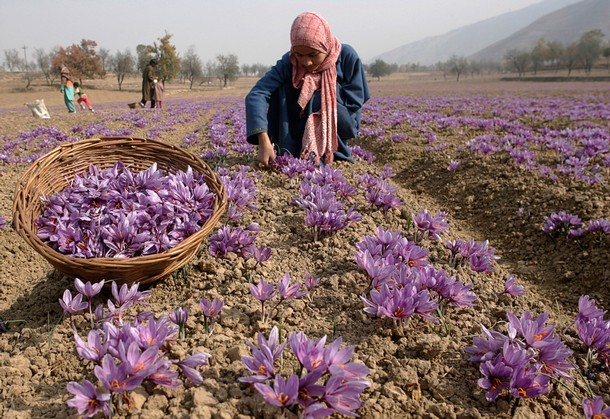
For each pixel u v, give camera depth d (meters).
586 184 5.34
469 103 21.14
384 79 140.25
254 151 6.38
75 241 2.54
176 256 2.37
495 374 1.97
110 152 3.35
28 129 11.60
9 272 3.52
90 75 82.81
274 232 3.68
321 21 4.91
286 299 2.49
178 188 2.80
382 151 8.85
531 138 8.90
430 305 2.24
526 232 4.71
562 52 130.75
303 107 5.19
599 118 13.81
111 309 2.16
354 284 2.84
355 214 3.64
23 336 2.38
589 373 2.25
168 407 1.77
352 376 1.71
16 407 1.85
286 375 1.97
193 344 2.16
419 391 2.00
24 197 2.59
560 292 3.69
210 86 91.25
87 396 1.60
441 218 3.51
